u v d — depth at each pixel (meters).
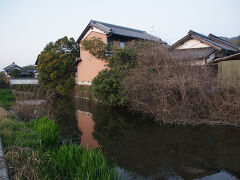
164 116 6.81
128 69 10.05
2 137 4.27
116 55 11.00
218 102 6.46
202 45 11.80
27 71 38.03
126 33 16.81
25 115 7.46
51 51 18.88
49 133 4.75
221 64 8.21
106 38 14.95
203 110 6.63
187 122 6.57
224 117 6.36
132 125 7.20
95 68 16.11
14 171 2.91
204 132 5.89
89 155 2.95
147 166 4.07
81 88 17.12
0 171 2.82
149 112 7.65
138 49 10.69
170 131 6.19
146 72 7.47
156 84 6.79
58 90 16.81
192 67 7.31
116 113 9.57
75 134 6.53
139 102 7.25
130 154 4.71
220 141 5.19
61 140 5.86
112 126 7.32
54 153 3.41
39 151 3.57
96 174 2.63
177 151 4.75
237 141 5.14
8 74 37.53
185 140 5.41
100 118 8.82
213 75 7.33
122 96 9.01
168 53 8.05
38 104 8.12
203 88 6.46
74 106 12.57
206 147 4.87
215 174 3.63
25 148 3.53
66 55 18.41
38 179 2.64
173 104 6.69
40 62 18.36
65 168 2.91
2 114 6.27
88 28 16.91
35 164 3.11
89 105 12.73
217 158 4.27
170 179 3.52
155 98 6.87
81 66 18.78
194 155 4.48
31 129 5.21
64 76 17.88
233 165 3.95
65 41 20.11
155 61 7.89
